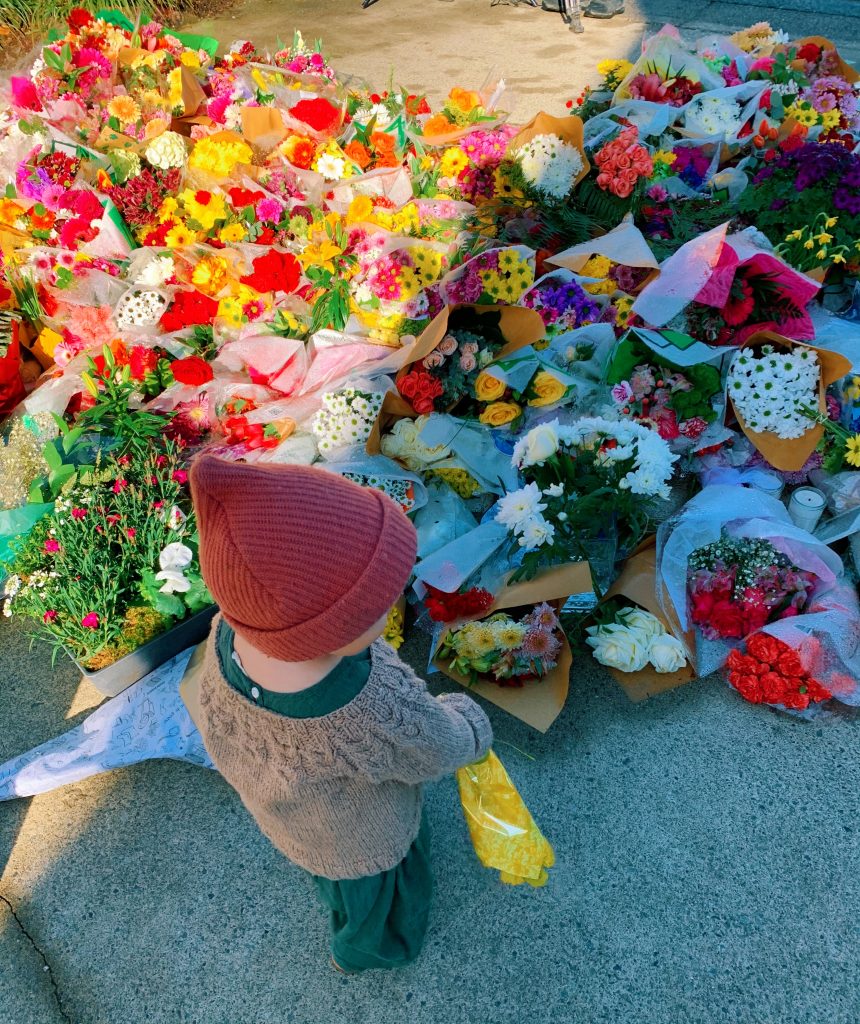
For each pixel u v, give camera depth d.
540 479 2.39
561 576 2.22
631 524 2.35
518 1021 1.73
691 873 1.93
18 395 3.17
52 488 2.61
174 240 3.24
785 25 6.37
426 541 2.51
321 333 2.93
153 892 2.00
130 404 2.99
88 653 2.28
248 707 1.07
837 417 2.59
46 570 2.38
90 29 4.65
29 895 2.02
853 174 2.80
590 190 3.14
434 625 2.47
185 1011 1.79
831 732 2.19
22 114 4.26
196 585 2.36
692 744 2.19
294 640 0.94
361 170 3.61
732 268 2.53
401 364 2.61
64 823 2.15
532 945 1.83
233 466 0.89
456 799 2.10
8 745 2.36
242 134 3.94
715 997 1.73
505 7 7.39
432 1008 1.76
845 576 2.46
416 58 6.46
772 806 2.04
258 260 3.04
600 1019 1.72
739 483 2.58
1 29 7.02
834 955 1.77
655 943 1.82
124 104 4.20
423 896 1.59
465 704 1.33
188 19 7.82
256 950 1.88
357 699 1.05
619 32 6.57
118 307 3.15
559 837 2.02
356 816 1.21
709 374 2.54
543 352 2.76
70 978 1.86
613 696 2.32
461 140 3.65
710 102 3.65
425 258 2.85
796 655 2.18
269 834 1.33
